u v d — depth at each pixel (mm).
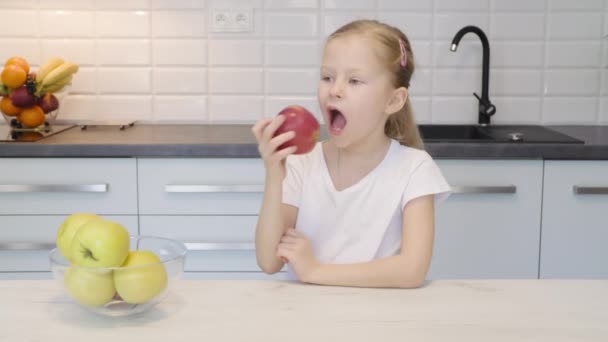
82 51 2500
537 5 2488
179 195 2035
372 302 875
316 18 2498
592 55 2523
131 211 2039
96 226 800
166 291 839
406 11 2490
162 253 935
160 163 2021
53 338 762
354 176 1332
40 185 1986
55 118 2375
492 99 2551
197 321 808
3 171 1998
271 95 2545
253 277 2092
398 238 1323
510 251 2051
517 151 1992
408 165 1307
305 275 1019
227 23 2492
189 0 2479
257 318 815
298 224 1365
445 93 2541
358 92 1169
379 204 1305
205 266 2084
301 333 770
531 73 2533
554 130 2389
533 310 849
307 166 1379
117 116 2547
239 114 2553
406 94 1284
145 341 752
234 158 2029
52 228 2035
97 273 781
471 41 2508
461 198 2027
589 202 2027
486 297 898
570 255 2055
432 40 2508
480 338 761
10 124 2291
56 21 2475
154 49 2508
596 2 2490
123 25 2488
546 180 2020
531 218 2037
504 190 1999
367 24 1251
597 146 1992
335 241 1331
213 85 2535
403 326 793
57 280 835
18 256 2055
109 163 2010
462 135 2523
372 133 1305
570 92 2547
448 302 877
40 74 2225
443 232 2045
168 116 2551
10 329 789
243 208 2049
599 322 811
